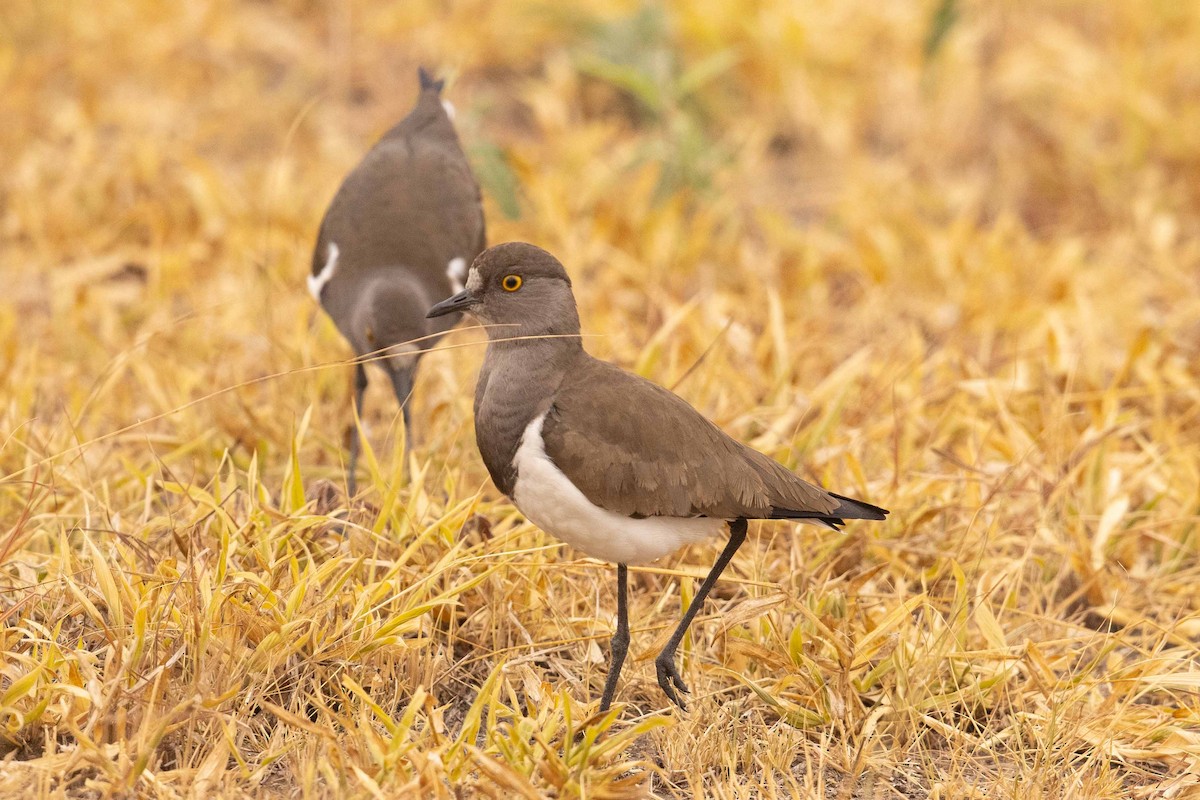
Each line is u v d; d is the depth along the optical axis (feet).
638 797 25.49
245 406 37.09
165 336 43.62
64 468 33.94
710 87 61.77
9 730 25.98
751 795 27.20
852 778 27.30
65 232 49.67
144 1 63.16
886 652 30.68
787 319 47.83
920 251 53.11
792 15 62.85
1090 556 34.35
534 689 28.73
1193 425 41.37
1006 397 40.45
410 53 63.87
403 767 25.52
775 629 29.78
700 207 55.11
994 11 65.31
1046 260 52.16
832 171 59.31
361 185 39.55
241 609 27.45
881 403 40.63
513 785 24.32
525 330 27.99
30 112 56.13
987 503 33.53
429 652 29.07
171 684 26.91
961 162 60.23
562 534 27.86
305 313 42.78
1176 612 34.63
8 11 62.08
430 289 38.73
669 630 30.86
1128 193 56.90
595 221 51.21
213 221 50.14
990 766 28.66
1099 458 37.58
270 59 64.08
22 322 45.98
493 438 28.07
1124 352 45.68
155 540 31.68
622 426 27.14
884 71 62.85
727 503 27.58
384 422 40.91
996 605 33.06
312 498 33.37
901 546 33.83
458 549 29.43
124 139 55.26
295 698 27.43
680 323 43.57
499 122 61.57
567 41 65.62
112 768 24.50
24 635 27.86
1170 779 28.14
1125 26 65.21
